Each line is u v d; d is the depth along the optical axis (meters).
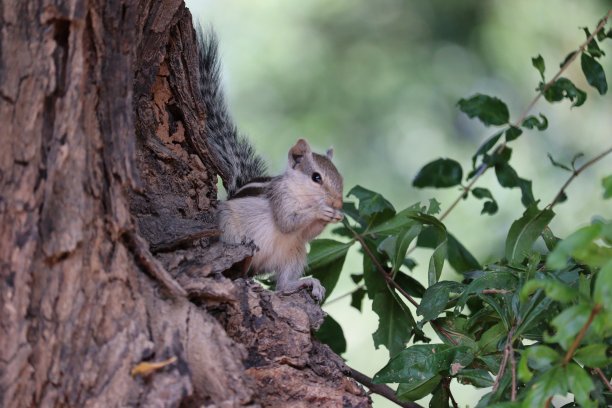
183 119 2.92
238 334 2.85
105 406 2.76
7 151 2.77
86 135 2.78
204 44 3.05
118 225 2.79
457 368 2.87
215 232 2.87
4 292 2.76
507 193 3.48
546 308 2.83
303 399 2.84
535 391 2.75
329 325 3.00
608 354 2.82
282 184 3.02
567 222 3.51
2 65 2.77
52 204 2.77
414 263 3.02
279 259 3.02
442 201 3.49
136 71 2.88
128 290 2.79
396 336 2.95
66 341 2.77
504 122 2.99
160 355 2.78
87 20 2.78
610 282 2.72
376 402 3.37
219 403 2.78
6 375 2.75
